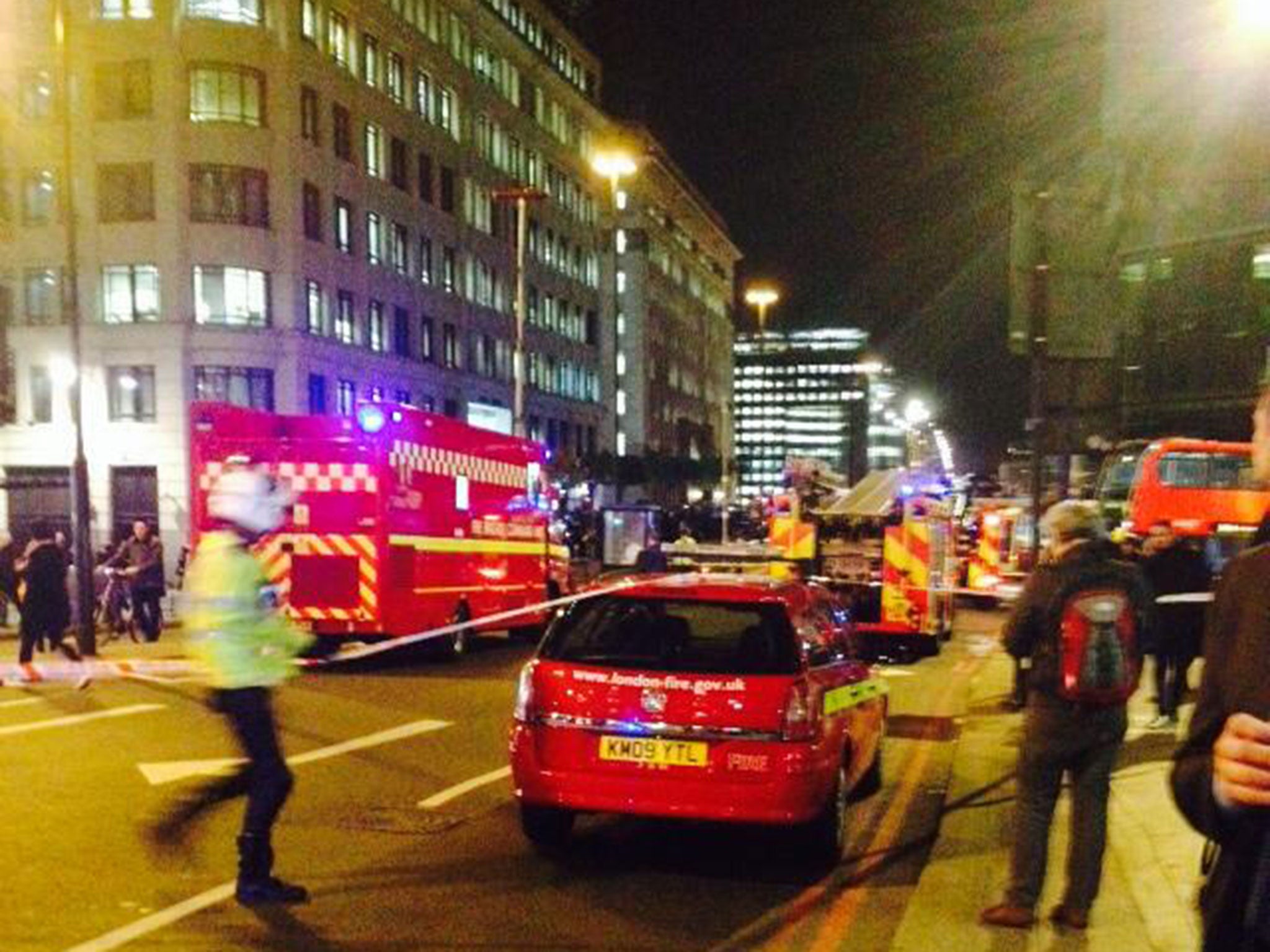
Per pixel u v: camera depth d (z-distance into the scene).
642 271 85.19
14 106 41.34
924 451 27.38
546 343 68.56
